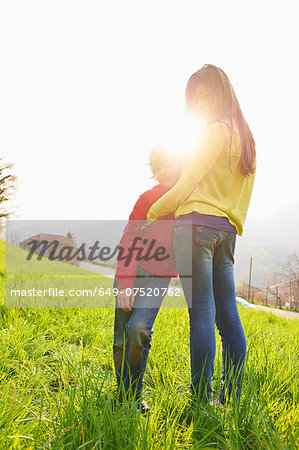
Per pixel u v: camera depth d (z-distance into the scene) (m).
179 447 1.41
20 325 3.12
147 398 2.05
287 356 2.80
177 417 1.61
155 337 3.12
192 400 1.72
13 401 1.57
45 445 1.26
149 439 1.35
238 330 1.94
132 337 1.83
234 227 1.94
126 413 1.49
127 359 1.85
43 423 1.45
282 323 7.85
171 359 2.73
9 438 1.28
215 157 1.84
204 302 1.82
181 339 3.53
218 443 1.43
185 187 1.82
